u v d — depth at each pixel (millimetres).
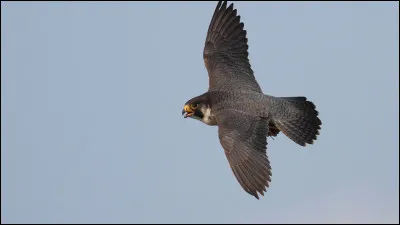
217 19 18391
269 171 15711
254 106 16641
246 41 18000
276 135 17125
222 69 17844
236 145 16047
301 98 17016
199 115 17250
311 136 16609
